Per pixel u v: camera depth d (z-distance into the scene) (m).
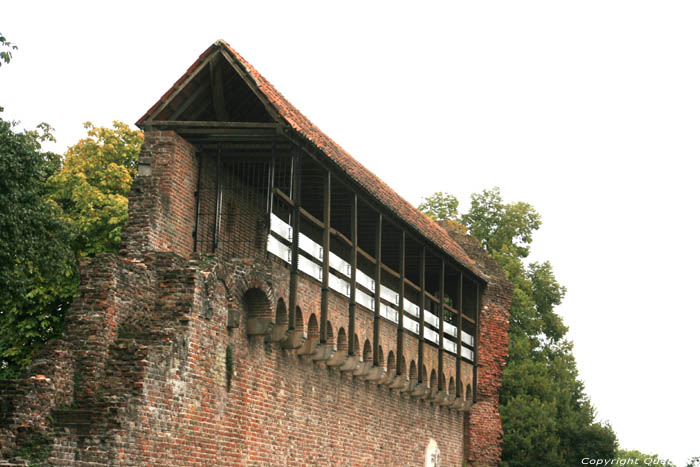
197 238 34.88
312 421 38.41
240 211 37.88
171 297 30.67
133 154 50.09
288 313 35.41
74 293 45.28
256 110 35.97
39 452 25.30
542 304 77.56
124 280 29.41
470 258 57.97
